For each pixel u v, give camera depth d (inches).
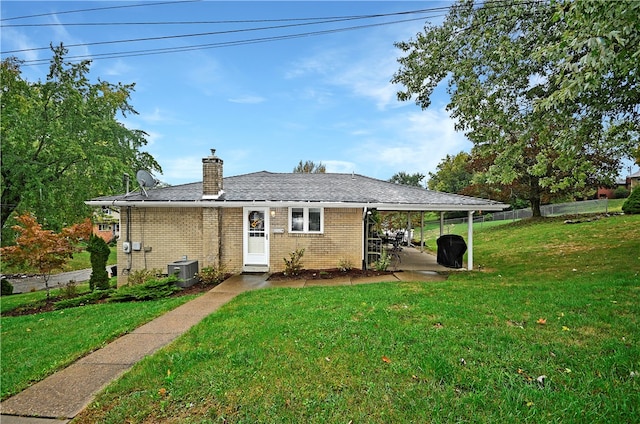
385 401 125.8
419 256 601.6
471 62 357.1
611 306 215.2
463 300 252.4
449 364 148.4
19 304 407.8
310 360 158.7
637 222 642.8
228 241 459.2
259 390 135.6
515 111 370.9
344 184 545.3
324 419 116.7
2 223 717.9
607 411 114.1
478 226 1128.8
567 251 507.5
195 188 502.9
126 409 129.0
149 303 330.6
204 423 117.6
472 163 1096.8
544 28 326.3
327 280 394.6
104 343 208.5
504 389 129.2
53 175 738.8
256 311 247.0
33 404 141.2
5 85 677.3
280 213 454.9
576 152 337.1
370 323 204.8
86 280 754.8
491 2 343.6
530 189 943.0
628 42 185.8
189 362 163.5
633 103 309.0
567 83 205.6
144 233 449.7
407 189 521.0
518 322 199.3
